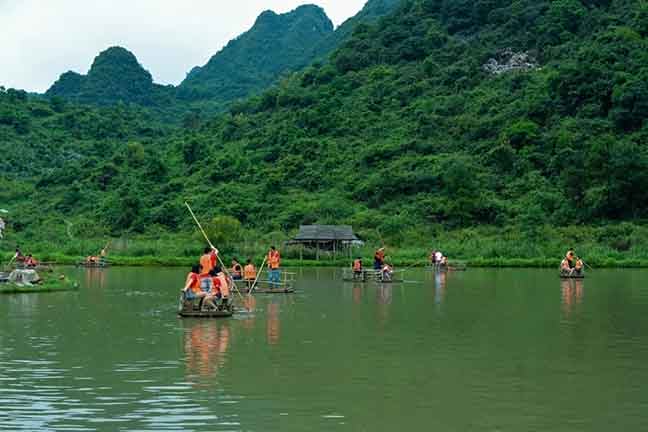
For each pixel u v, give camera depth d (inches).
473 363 616.4
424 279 1731.1
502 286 1489.9
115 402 482.9
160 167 4057.6
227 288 964.6
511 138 3762.3
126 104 7135.8
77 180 4217.5
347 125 4402.1
